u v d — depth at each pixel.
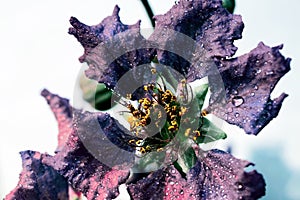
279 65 0.17
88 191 0.19
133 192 0.19
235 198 0.17
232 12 0.20
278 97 0.17
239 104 0.18
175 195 0.18
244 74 0.18
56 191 0.20
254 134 0.17
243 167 0.17
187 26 0.19
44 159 0.19
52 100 0.23
